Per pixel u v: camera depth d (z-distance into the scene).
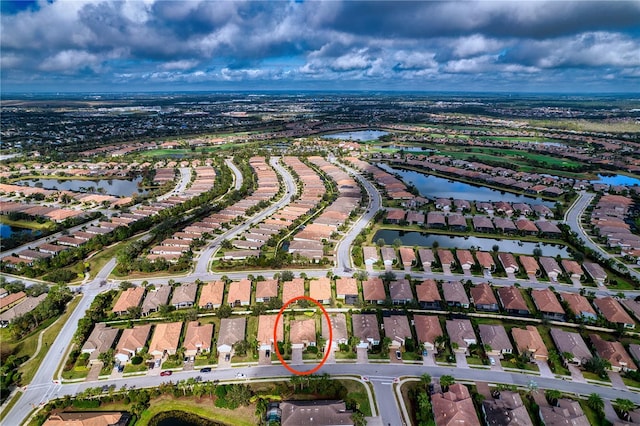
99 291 160.38
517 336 129.62
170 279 168.25
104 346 125.31
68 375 116.81
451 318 142.75
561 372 118.25
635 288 163.38
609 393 111.06
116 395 108.69
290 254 182.12
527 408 106.12
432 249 196.38
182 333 134.12
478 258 182.12
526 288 162.00
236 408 106.12
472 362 122.00
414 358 123.69
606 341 126.50
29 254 187.75
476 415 101.56
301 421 98.44
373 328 132.75
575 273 169.88
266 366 120.38
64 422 98.69
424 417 100.19
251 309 146.75
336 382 111.19
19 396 110.00
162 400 108.81
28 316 136.50
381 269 177.00
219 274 172.50
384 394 110.44
